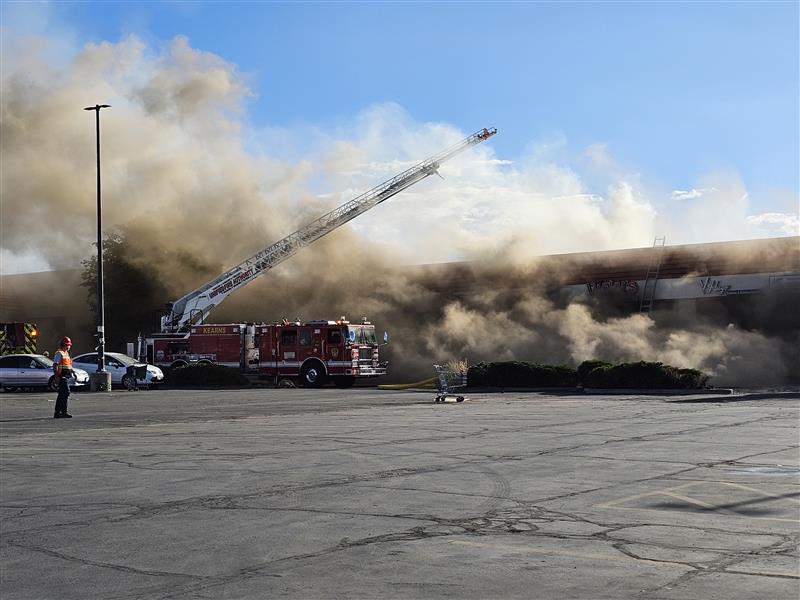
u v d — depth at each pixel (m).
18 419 23.66
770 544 7.70
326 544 7.98
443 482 11.27
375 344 43.09
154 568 7.30
